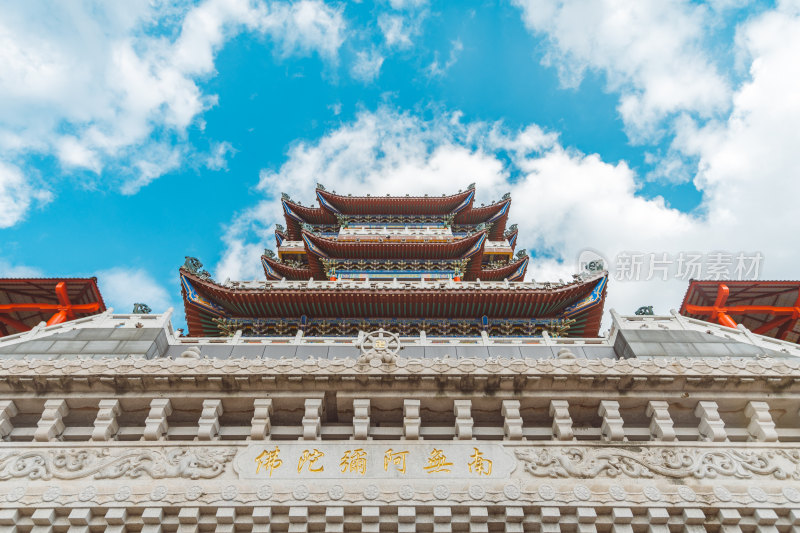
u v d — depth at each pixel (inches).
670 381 570.9
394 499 496.1
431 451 537.3
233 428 569.6
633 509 492.7
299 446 541.3
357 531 486.9
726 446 543.2
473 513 484.7
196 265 1165.1
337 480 512.1
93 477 513.3
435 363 578.9
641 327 748.6
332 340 772.0
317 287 1176.2
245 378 567.8
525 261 1642.5
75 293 1104.8
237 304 1148.5
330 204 1987.0
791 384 571.2
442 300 1141.7
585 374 569.0
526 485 508.7
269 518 483.2
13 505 488.4
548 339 775.7
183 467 517.7
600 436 563.8
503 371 569.0
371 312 1165.1
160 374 566.9
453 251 1647.4
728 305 1072.2
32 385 567.8
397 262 1651.1
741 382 571.2
